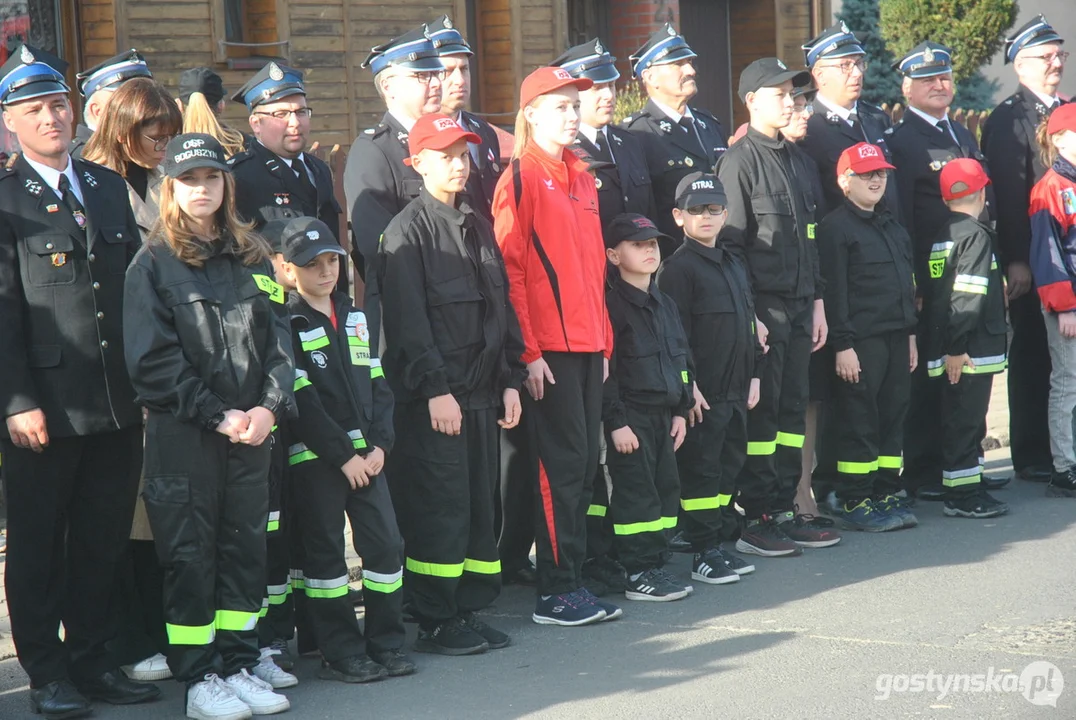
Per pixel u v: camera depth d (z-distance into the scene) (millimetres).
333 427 4965
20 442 4602
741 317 6469
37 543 4727
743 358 6480
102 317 4754
